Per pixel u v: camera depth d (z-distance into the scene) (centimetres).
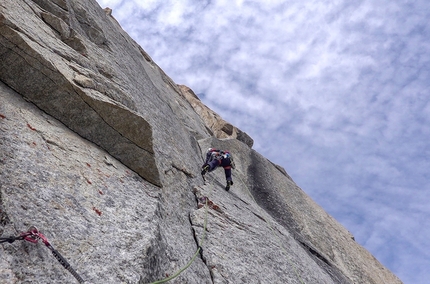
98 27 1081
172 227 613
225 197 972
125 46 1471
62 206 429
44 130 543
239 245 737
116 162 638
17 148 457
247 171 1523
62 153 526
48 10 897
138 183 626
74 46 833
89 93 619
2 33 571
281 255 846
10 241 339
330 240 1368
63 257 367
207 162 1047
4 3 658
